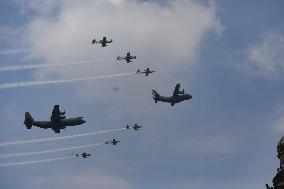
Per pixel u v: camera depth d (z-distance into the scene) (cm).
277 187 10550
